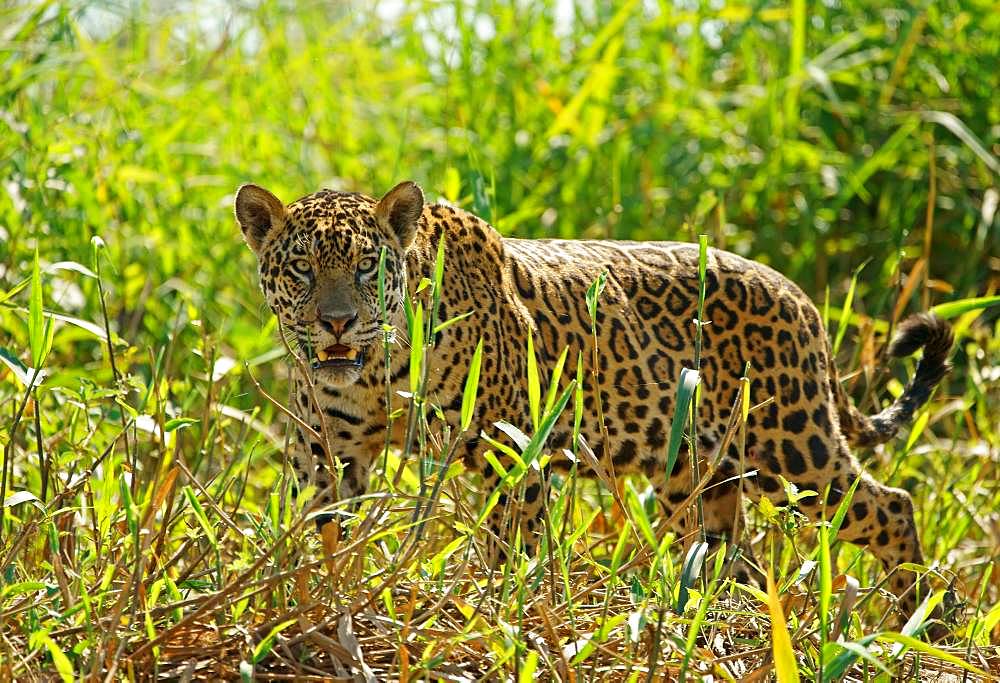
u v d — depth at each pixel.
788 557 10.26
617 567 8.18
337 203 9.26
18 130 13.95
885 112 16.45
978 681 8.26
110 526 8.12
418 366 7.66
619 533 9.77
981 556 11.93
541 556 7.59
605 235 15.11
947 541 11.21
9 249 13.08
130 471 8.71
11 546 8.00
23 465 10.40
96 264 8.98
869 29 16.39
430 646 7.05
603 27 17.44
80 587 7.51
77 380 11.45
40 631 6.76
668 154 16.27
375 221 9.18
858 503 10.35
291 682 7.39
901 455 10.94
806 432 10.30
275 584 7.30
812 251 15.60
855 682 8.16
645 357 10.11
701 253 8.16
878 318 15.03
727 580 8.20
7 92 14.12
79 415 9.92
